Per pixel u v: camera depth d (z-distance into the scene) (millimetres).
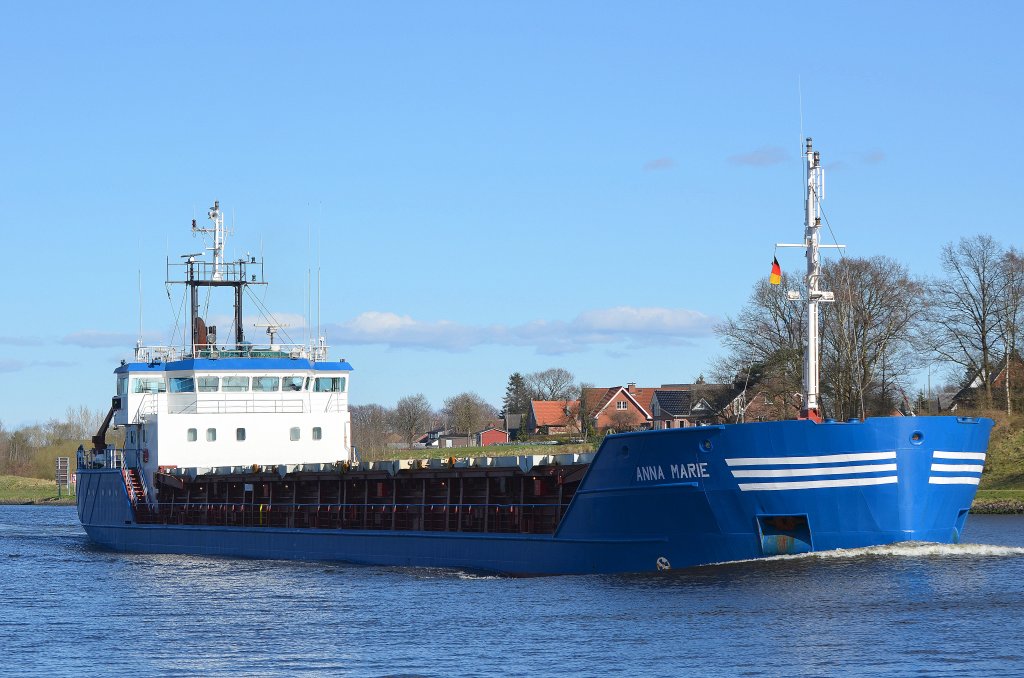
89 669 47656
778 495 59062
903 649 45406
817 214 62625
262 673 46000
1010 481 146125
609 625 51250
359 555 83125
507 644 48812
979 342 173125
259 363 102312
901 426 59000
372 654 48281
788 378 154000
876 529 59875
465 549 74500
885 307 155125
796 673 42750
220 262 107938
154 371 105125
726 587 56750
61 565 89000
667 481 61469
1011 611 50906
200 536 96750
